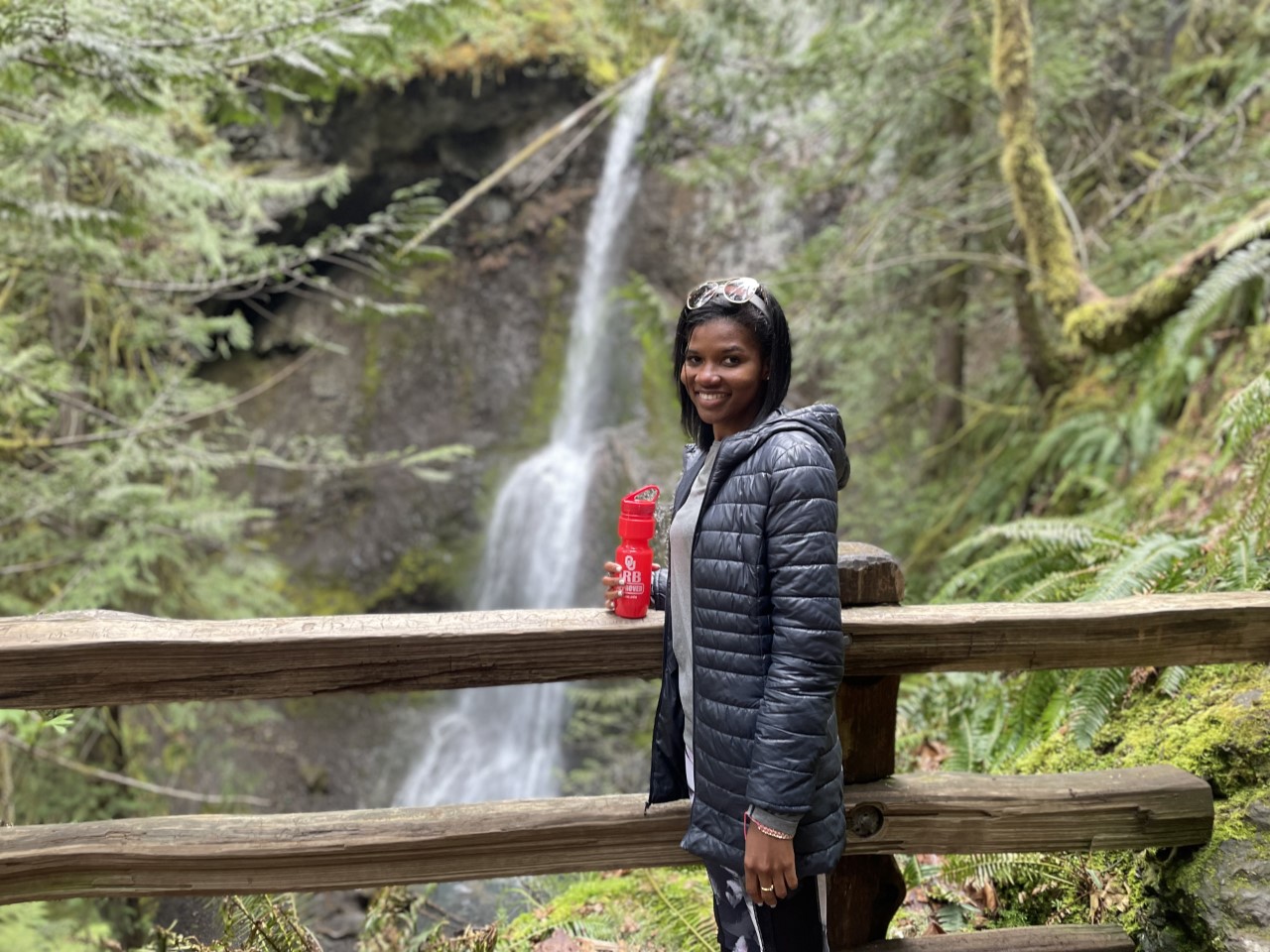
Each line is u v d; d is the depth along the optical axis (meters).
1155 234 5.52
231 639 1.59
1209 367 4.64
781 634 1.37
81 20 3.09
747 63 5.94
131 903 5.09
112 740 6.69
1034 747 2.92
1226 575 2.78
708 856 1.50
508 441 12.53
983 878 2.46
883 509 7.27
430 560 11.89
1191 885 1.90
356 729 10.51
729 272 11.22
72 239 4.70
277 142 11.28
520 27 10.90
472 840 1.73
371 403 12.34
